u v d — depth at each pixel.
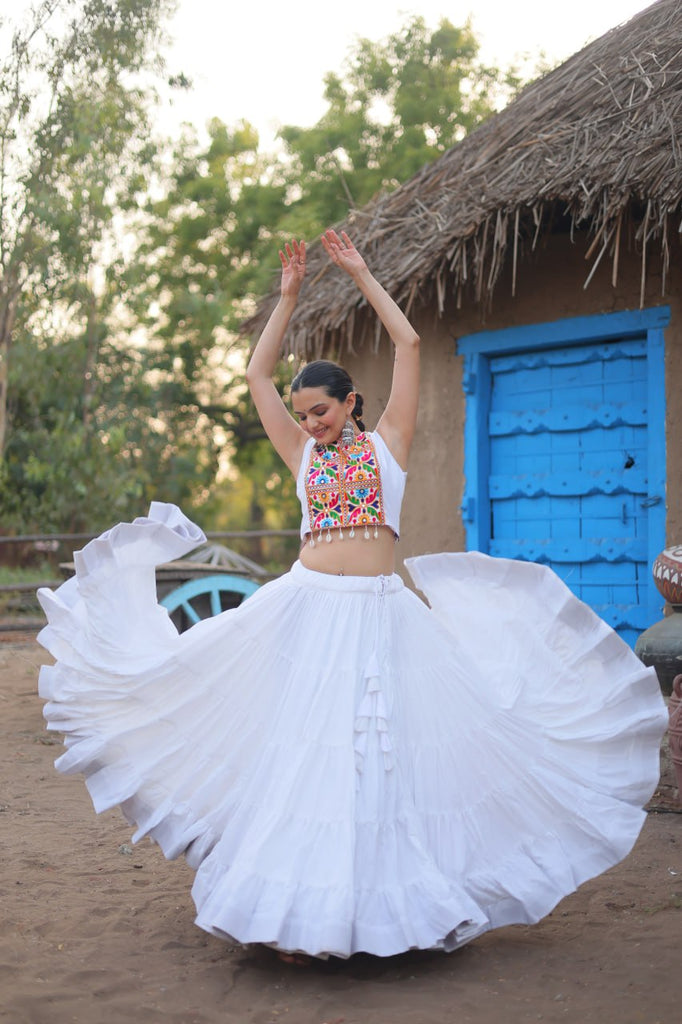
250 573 9.70
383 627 3.18
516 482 7.80
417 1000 2.83
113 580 3.43
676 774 4.63
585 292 7.34
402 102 26.30
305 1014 2.74
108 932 3.36
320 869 2.89
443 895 2.90
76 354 19.20
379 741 3.02
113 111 15.40
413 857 2.97
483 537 7.90
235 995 2.89
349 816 2.93
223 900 2.86
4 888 3.78
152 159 16.12
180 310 26.73
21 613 14.73
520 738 3.31
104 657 3.35
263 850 2.92
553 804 3.27
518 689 3.43
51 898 3.69
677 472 6.86
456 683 3.25
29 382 18.52
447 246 7.01
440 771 3.14
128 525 3.42
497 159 7.25
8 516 18.91
